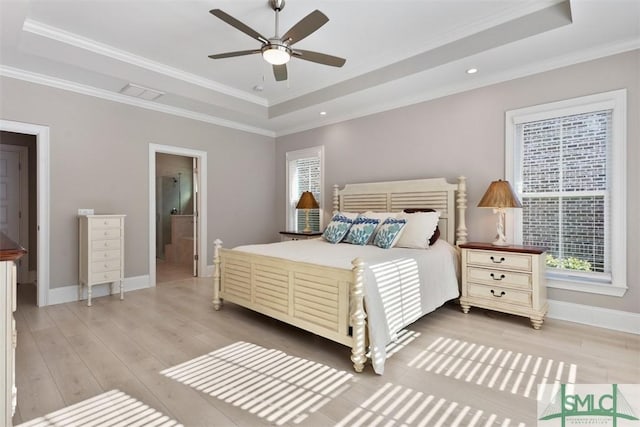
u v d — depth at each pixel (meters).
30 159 4.78
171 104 4.39
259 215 5.82
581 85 2.96
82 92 3.78
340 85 4.14
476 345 2.56
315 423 1.64
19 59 3.07
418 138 4.09
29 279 4.73
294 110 4.73
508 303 3.02
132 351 2.45
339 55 3.54
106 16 2.78
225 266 3.41
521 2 2.63
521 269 2.94
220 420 1.66
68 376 2.08
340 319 2.33
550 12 2.57
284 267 2.75
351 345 2.24
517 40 2.73
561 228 3.15
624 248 2.77
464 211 3.64
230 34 3.09
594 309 2.92
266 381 2.04
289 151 5.82
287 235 5.32
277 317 2.82
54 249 3.63
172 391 1.92
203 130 4.97
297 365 2.26
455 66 3.23
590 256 2.99
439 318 3.20
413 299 2.68
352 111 4.73
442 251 3.31
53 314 3.28
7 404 1.38
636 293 2.73
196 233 5.10
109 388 1.95
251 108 4.88
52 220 3.61
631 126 2.74
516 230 3.37
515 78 3.33
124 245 4.10
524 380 2.03
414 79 3.56
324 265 2.46
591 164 2.97
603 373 2.10
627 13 2.32
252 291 3.09
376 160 4.54
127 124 4.16
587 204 3.00
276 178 6.08
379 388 1.96
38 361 2.28
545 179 3.23
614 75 2.80
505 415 1.69
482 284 3.18
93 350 2.46
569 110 3.02
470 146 3.66
